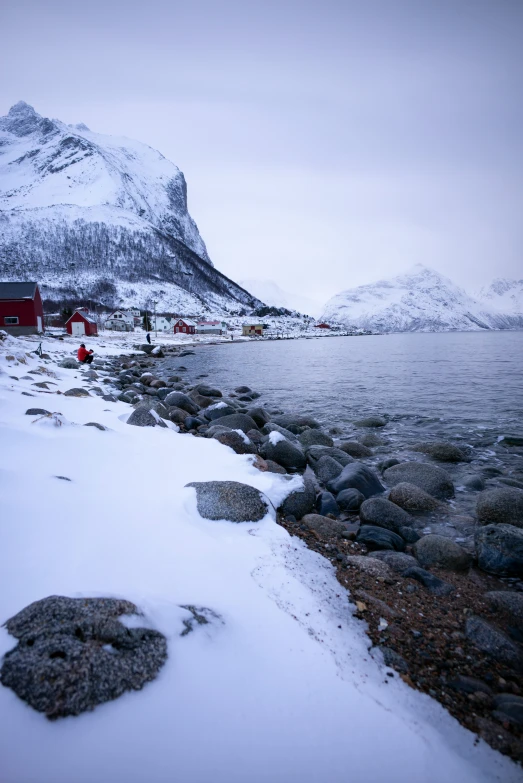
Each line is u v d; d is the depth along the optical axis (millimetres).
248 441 8859
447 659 3332
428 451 10484
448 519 6645
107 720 2043
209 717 2189
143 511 4449
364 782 2029
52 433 6480
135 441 7324
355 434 12875
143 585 3143
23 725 1953
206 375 28984
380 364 37531
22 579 2967
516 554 4941
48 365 18578
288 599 3447
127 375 21156
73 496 4430
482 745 2471
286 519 5855
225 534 4395
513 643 3668
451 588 4492
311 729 2246
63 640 2326
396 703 2604
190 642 2635
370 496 7383
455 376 27906
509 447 11477
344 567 4594
